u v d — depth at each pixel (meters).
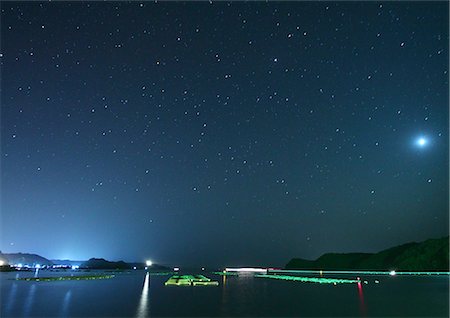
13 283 36.38
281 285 36.38
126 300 21.11
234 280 47.53
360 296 24.20
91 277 50.66
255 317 15.23
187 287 32.56
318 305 19.22
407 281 44.47
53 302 19.88
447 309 17.64
